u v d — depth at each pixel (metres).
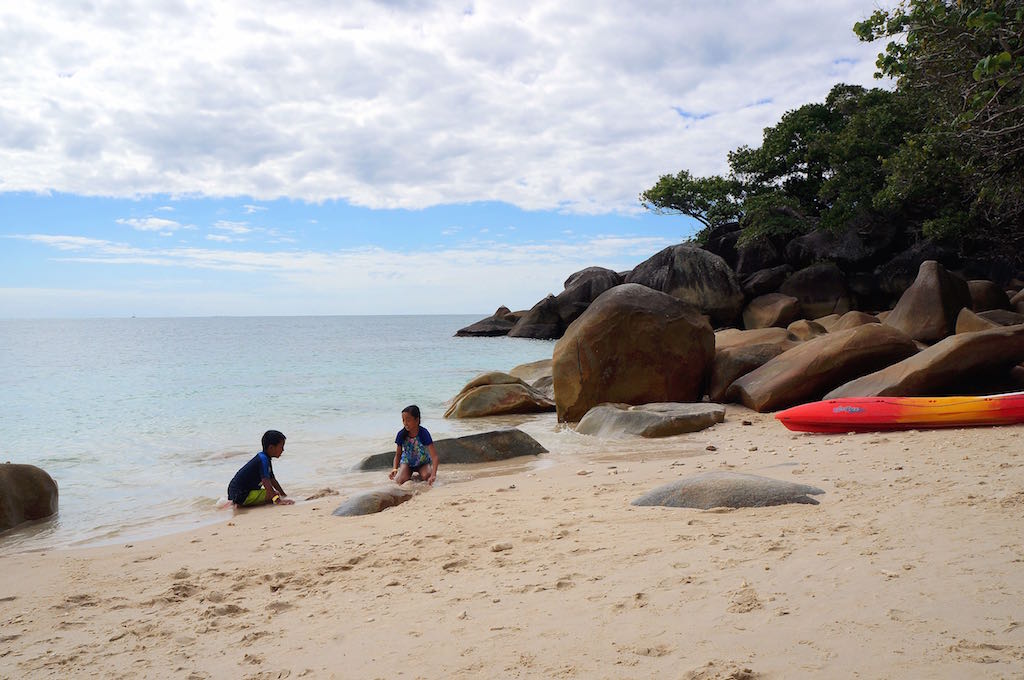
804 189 39.66
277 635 3.59
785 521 5.04
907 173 21.84
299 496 8.45
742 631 3.07
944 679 2.46
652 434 11.60
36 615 4.22
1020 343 10.51
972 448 7.59
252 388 21.47
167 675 3.18
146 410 17.02
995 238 28.86
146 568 5.32
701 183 44.94
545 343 47.91
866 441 8.92
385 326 124.62
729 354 15.27
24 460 11.08
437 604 3.86
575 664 2.89
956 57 11.74
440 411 16.84
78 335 84.25
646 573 4.06
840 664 2.65
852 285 36.25
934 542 4.16
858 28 12.07
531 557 4.69
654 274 42.56
